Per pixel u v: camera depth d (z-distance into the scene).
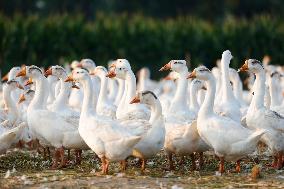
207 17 62.47
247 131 15.53
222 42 38.00
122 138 15.01
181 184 14.53
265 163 17.44
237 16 62.66
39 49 36.97
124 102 18.64
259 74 17.03
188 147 16.09
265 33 37.97
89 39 37.84
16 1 61.72
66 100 17.77
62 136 16.69
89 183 14.52
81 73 16.16
